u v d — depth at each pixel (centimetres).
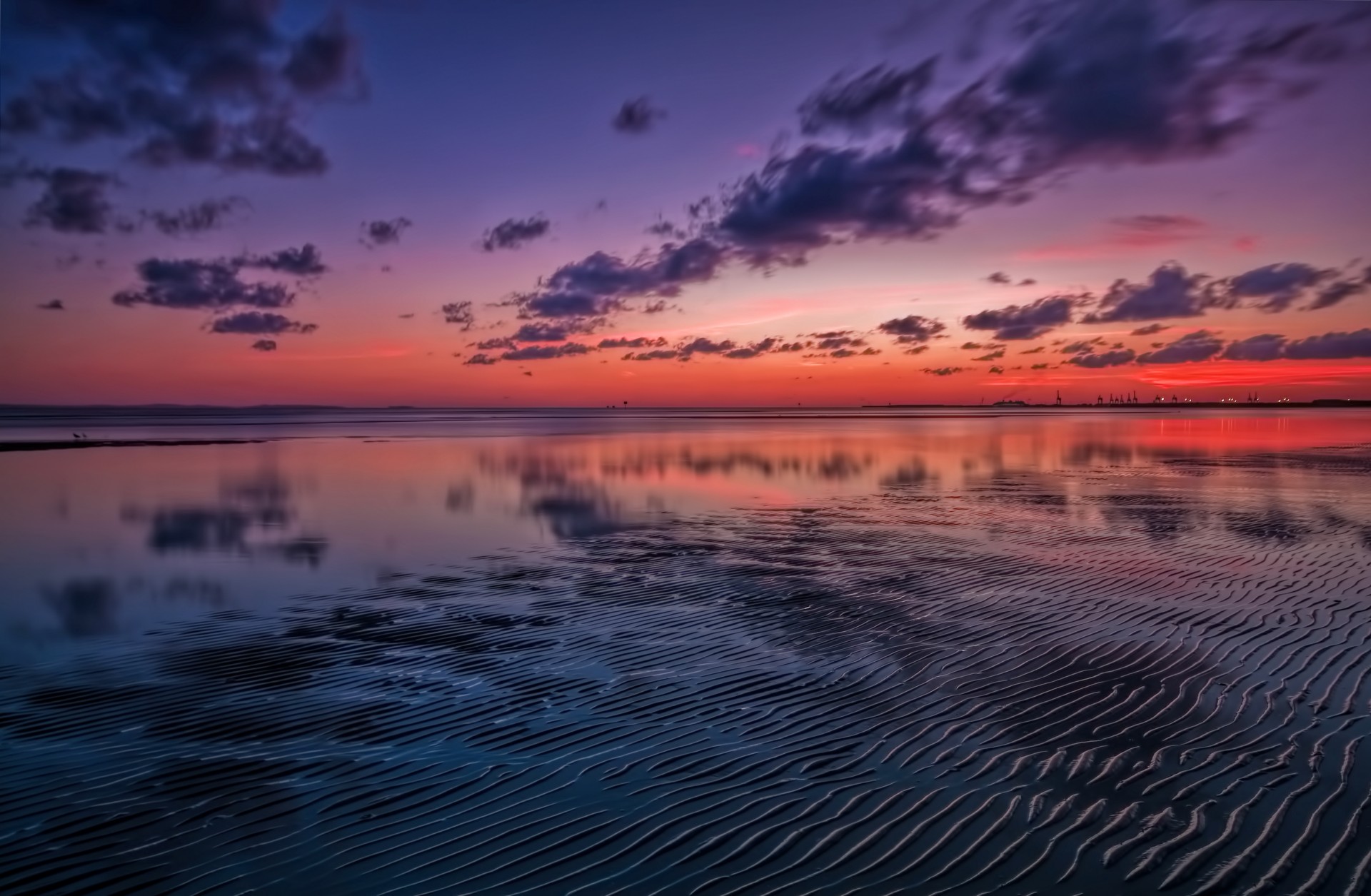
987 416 11756
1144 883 395
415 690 674
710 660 748
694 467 2848
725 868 413
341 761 538
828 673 711
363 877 406
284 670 720
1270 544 1276
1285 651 743
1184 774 509
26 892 390
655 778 515
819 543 1350
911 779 510
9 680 695
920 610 913
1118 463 2872
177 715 617
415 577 1111
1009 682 682
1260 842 429
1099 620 860
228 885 399
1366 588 970
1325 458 3036
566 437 5100
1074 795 484
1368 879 394
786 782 507
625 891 393
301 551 1307
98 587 1058
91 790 496
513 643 801
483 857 424
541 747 562
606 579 1089
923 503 1838
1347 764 514
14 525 1579
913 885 396
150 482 2384
